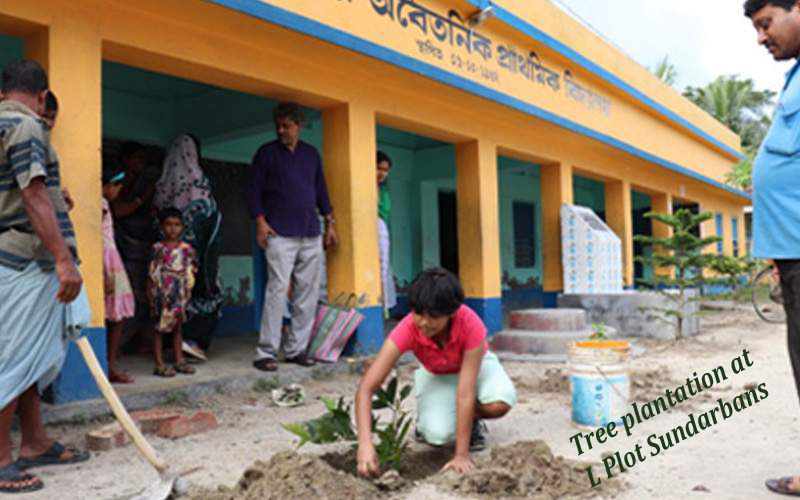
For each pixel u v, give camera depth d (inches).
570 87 365.1
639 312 333.4
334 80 249.3
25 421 128.3
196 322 248.2
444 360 127.6
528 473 113.2
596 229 387.5
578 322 288.7
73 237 126.0
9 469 114.7
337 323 240.1
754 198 111.3
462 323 122.6
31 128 113.7
